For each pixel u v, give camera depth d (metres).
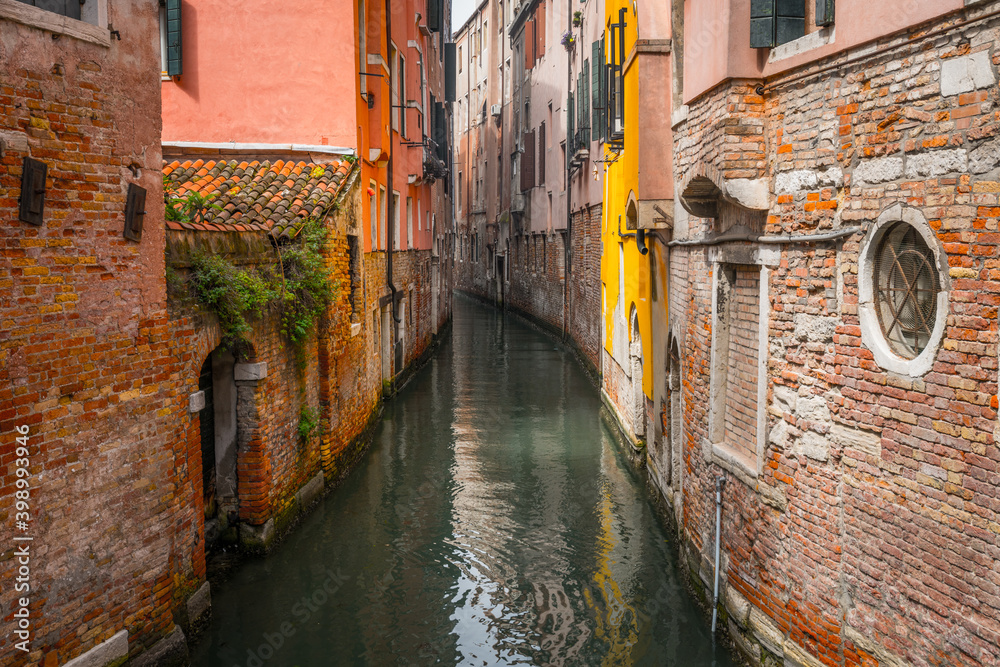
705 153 6.62
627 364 12.80
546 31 26.06
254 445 8.28
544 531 9.55
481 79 43.03
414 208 20.95
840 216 5.15
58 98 4.86
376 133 13.84
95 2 5.16
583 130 19.09
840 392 5.20
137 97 5.52
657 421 10.30
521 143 31.16
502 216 35.97
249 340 7.95
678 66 9.11
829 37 5.17
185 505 6.66
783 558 5.83
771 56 5.77
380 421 15.21
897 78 4.61
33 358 4.71
